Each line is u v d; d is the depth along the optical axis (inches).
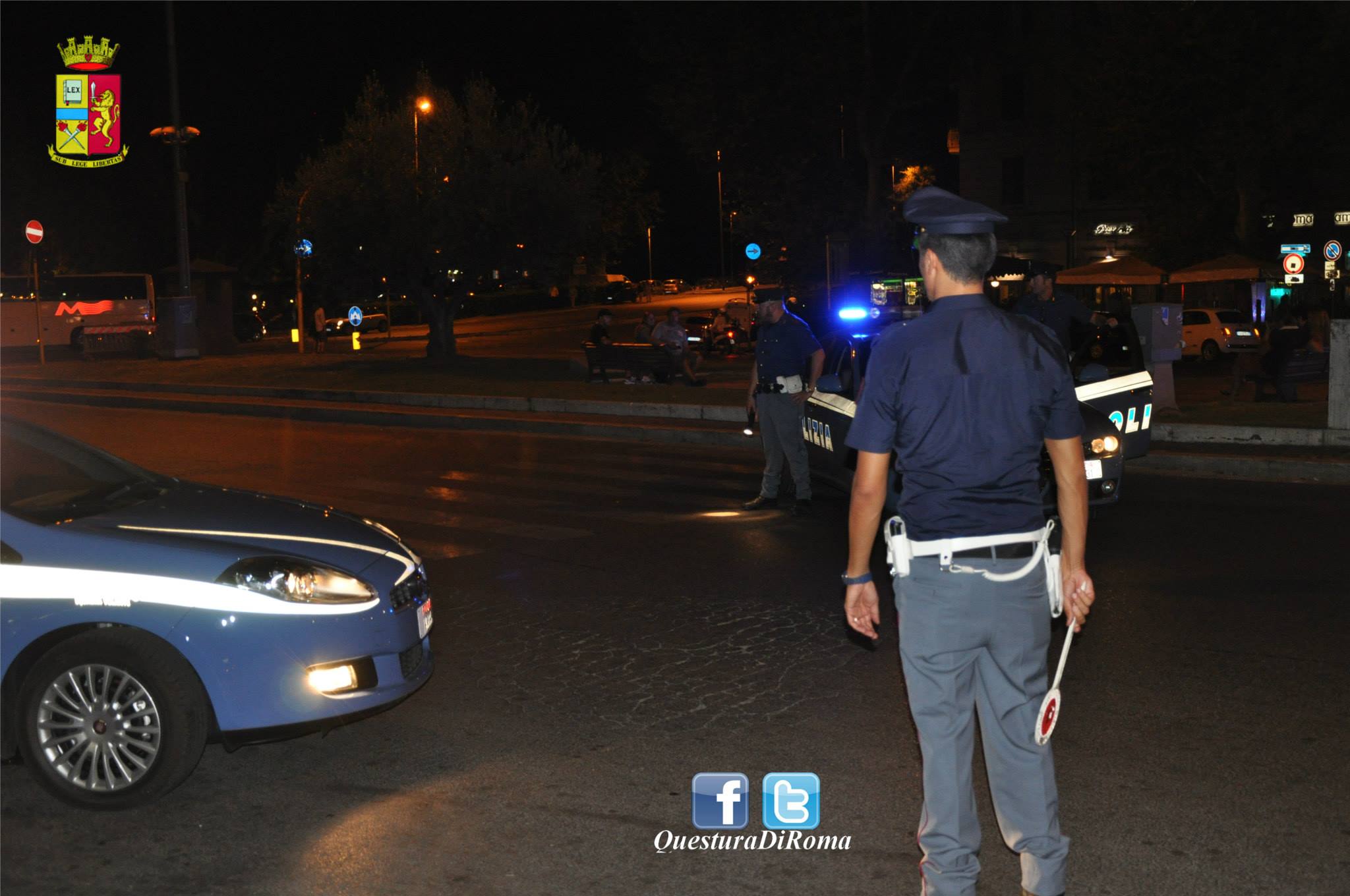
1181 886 153.9
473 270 1160.8
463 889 158.2
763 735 210.5
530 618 292.0
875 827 174.1
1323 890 152.3
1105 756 197.2
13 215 2133.4
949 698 130.0
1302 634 261.3
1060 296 435.8
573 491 482.0
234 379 1038.4
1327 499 421.7
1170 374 629.0
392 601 201.9
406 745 209.2
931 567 127.6
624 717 221.1
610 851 168.1
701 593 312.3
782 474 454.3
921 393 125.5
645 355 913.5
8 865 166.6
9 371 1269.7
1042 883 133.3
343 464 579.5
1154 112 1445.6
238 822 179.8
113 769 184.1
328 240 1155.3
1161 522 387.5
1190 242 1544.0
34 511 202.5
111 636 181.9
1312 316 858.1
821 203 1476.4
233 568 186.9
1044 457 313.1
